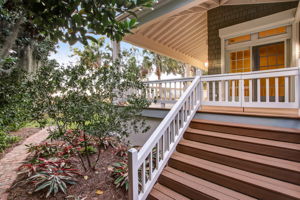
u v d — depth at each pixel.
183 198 2.03
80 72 2.56
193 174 2.29
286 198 1.63
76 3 1.30
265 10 4.11
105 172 3.06
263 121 2.54
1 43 4.59
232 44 4.80
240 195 1.86
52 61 2.52
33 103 2.46
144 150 2.06
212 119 3.06
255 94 4.51
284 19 3.77
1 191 2.42
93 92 2.72
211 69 5.22
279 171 1.87
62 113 2.55
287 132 2.17
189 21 5.70
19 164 3.30
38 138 5.12
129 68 3.03
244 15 4.47
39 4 1.33
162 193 2.13
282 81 4.08
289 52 3.84
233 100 2.98
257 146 2.21
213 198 1.84
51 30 1.54
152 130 4.39
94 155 3.83
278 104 2.53
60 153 3.62
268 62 4.26
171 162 2.55
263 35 4.23
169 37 6.52
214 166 2.23
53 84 2.45
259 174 1.99
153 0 1.40
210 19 5.21
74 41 1.56
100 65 2.90
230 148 2.44
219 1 4.50
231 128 2.63
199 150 2.50
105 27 1.63
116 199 2.37
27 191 2.44
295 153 1.96
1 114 4.28
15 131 5.57
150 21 4.28
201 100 3.36
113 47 5.57
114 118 2.90
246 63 4.57
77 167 3.24
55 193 2.35
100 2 1.35
